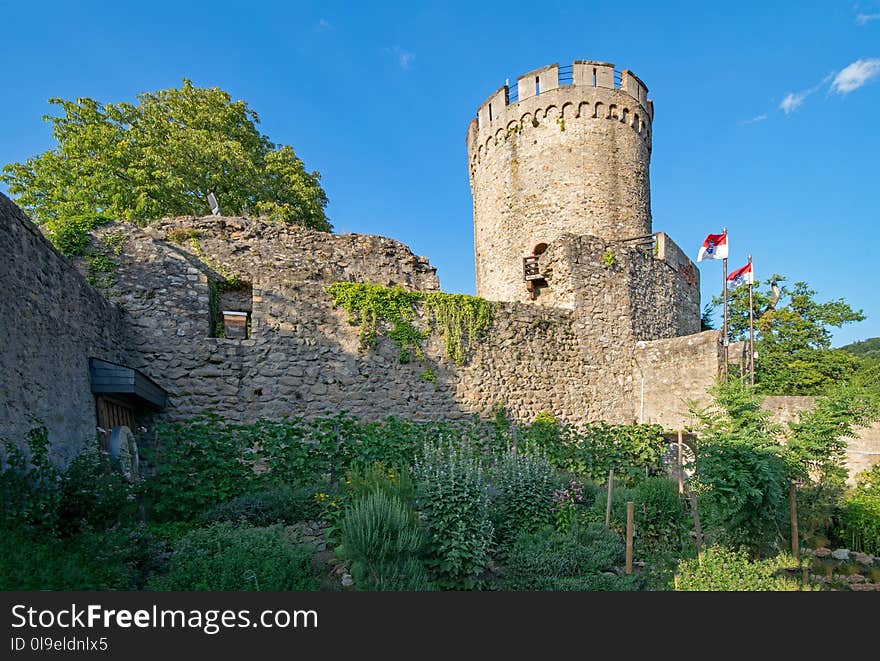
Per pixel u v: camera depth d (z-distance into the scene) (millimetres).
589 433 11031
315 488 7090
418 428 9141
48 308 5504
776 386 20469
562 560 5453
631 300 14859
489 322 12367
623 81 19375
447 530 4934
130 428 8320
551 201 18656
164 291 9117
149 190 15406
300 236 11508
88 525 4676
